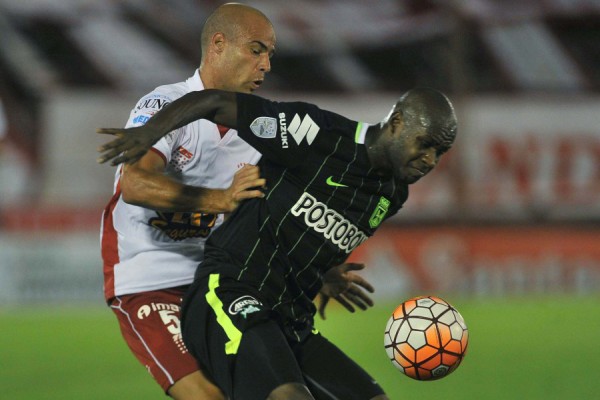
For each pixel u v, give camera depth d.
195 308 15.55
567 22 66.31
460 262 60.56
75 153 64.50
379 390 15.45
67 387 29.59
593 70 66.25
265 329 14.73
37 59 65.62
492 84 65.94
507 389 28.05
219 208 15.24
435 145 14.84
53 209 60.94
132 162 14.46
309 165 15.16
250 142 15.15
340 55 66.88
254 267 15.35
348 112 66.81
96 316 51.84
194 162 17.17
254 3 66.81
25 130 64.44
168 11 66.62
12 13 66.19
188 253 17.64
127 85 66.12
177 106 14.70
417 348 15.55
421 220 63.12
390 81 66.88
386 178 15.44
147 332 17.06
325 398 15.46
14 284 60.09
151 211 17.22
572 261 60.78
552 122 65.44
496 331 41.91
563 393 27.41
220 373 15.04
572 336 40.06
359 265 17.95
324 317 18.62
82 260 60.34
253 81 17.94
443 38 65.81
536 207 64.50
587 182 64.69
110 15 66.62
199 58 67.00
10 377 31.75
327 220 15.37
